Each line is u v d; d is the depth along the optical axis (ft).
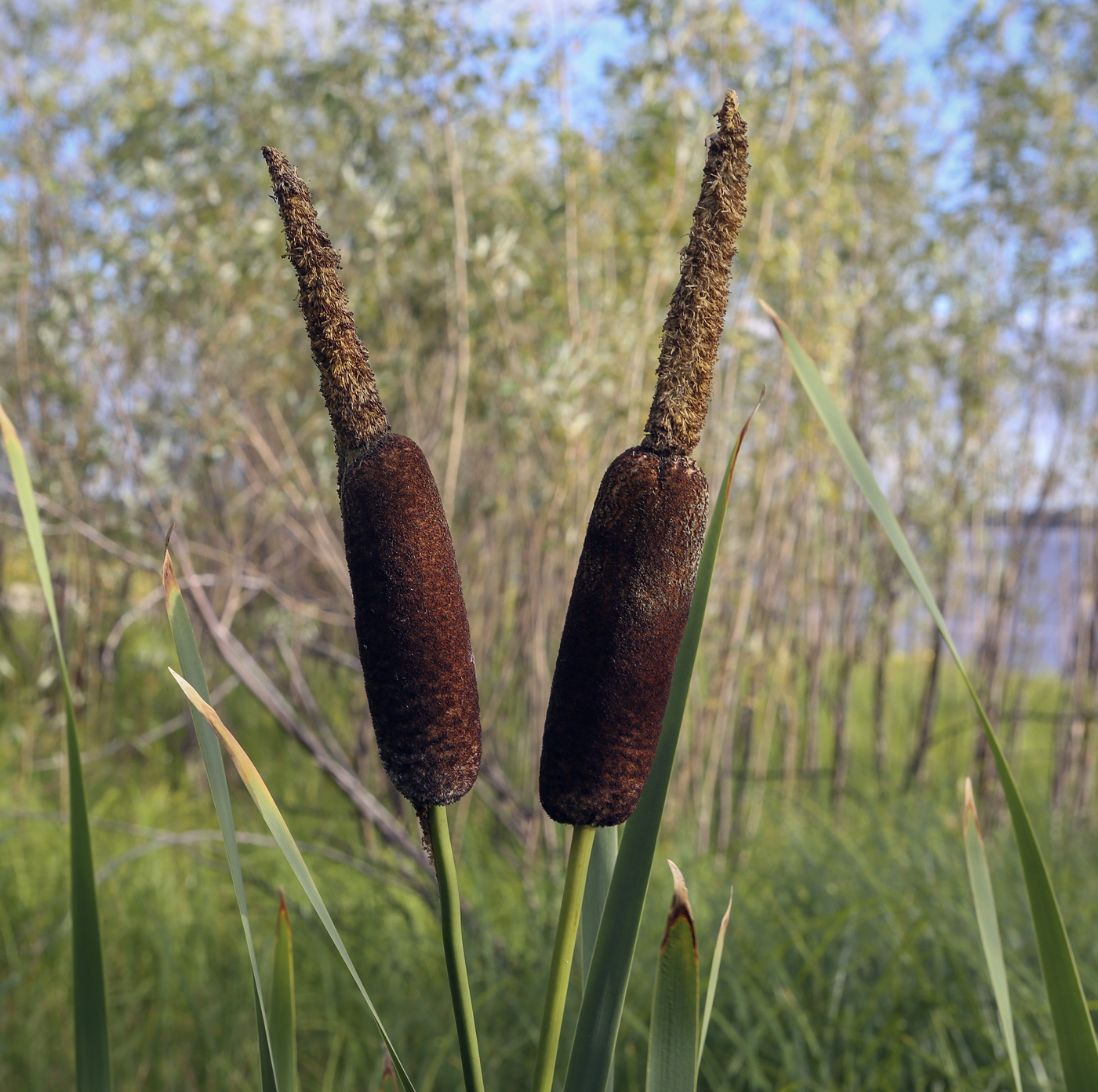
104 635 19.11
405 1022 9.14
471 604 15.14
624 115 13.92
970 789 2.57
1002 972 2.53
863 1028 8.53
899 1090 8.01
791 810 15.74
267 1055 2.39
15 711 17.97
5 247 17.37
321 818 15.10
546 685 13.17
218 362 15.11
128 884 12.03
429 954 10.47
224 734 2.26
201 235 13.66
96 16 18.07
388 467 2.03
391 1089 2.39
